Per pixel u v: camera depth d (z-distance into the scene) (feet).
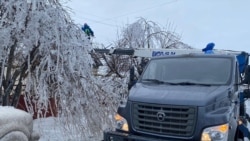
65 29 25.11
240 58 24.32
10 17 24.12
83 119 26.40
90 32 30.40
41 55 24.84
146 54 30.45
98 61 34.22
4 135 12.00
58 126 25.93
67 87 25.41
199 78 18.03
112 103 27.89
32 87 24.75
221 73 18.02
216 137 14.60
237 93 18.11
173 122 15.33
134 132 16.35
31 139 13.57
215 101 15.43
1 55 23.95
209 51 24.49
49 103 25.66
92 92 26.68
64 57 24.64
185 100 15.37
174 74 18.81
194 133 14.87
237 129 16.97
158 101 15.83
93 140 26.76
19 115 13.00
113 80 38.68
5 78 25.67
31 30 23.66
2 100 25.40
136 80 20.84
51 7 24.91
